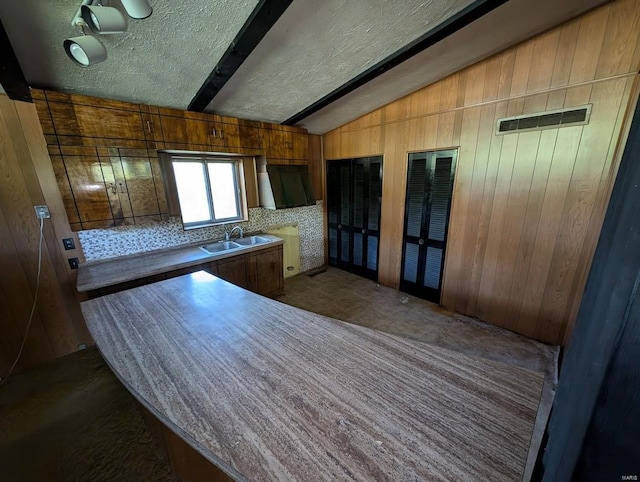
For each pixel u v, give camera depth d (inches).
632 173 14.2
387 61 86.0
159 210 95.1
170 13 55.9
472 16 68.9
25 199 79.4
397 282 143.6
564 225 87.6
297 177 142.5
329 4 61.2
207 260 103.4
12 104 74.0
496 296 107.9
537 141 88.4
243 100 100.9
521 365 87.7
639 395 12.4
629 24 68.9
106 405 72.4
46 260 84.9
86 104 77.6
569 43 78.2
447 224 117.5
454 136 108.0
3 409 71.8
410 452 27.4
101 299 64.4
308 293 142.8
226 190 130.5
